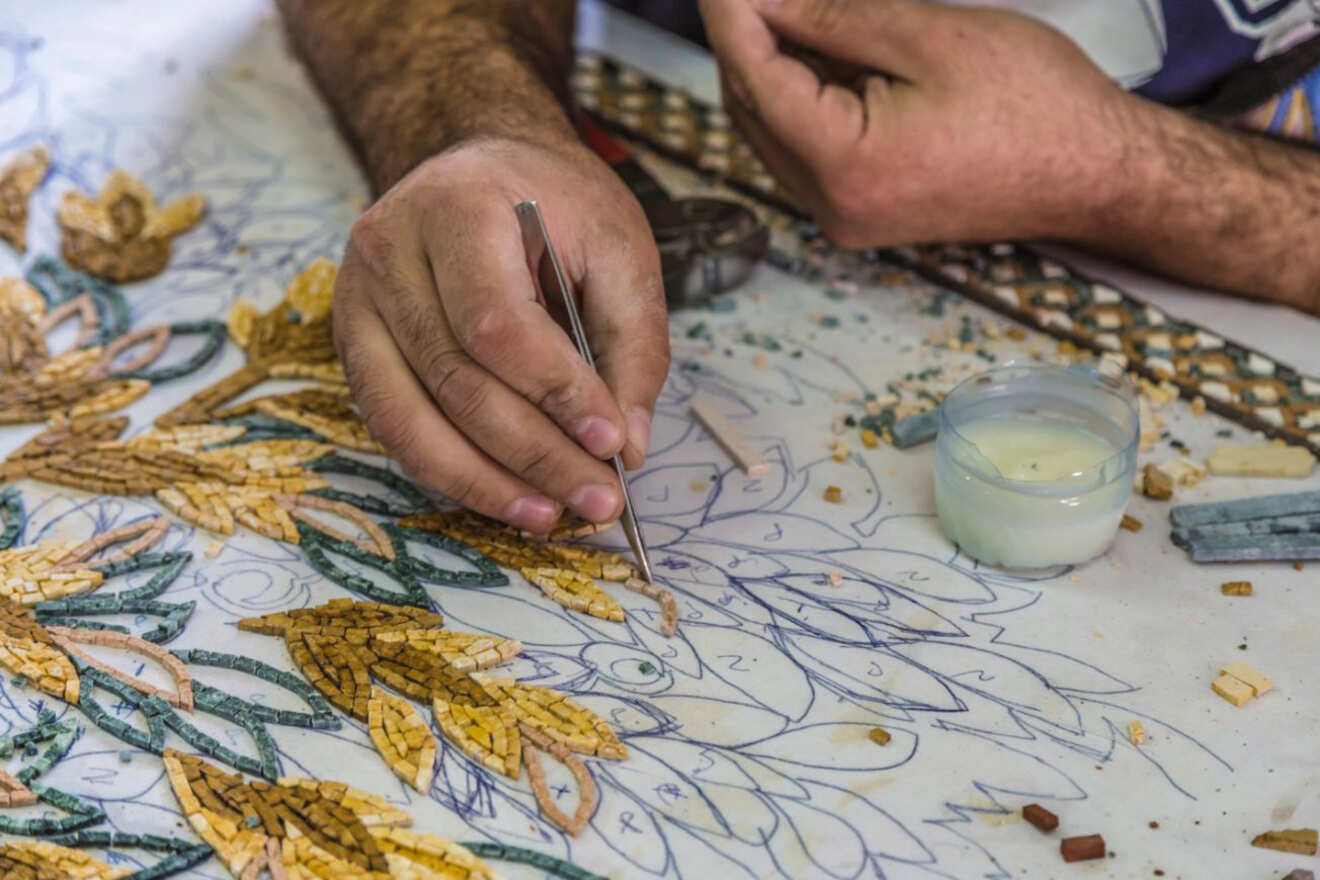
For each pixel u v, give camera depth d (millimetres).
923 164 958
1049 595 747
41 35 1479
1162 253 1007
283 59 1436
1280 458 831
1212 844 594
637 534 760
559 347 725
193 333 1016
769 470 859
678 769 640
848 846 598
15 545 801
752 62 946
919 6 971
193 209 1164
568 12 1298
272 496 835
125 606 748
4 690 702
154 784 643
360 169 1236
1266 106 1071
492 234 758
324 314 1023
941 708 672
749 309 1038
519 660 710
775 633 726
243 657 712
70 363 972
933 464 853
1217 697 672
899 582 761
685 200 1062
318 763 649
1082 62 1006
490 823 615
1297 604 731
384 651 708
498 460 754
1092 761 639
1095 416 808
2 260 1107
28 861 597
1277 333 964
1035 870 585
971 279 1041
